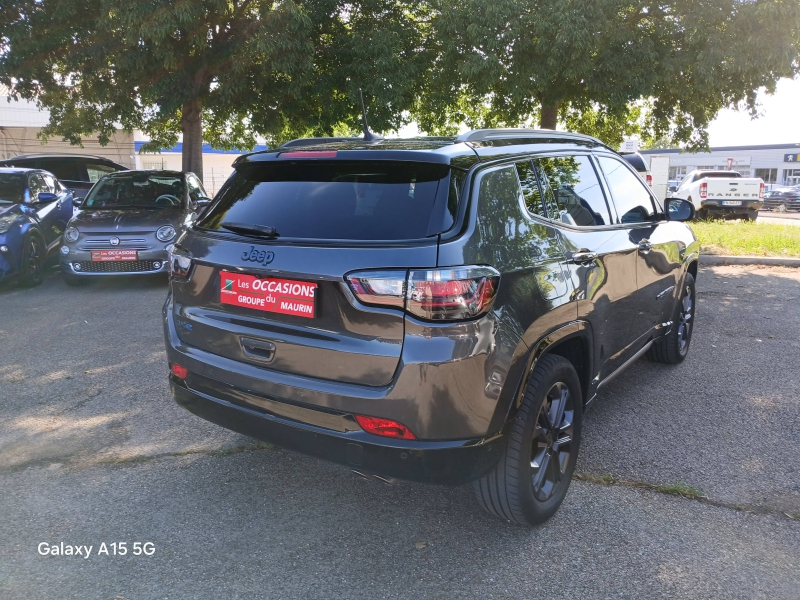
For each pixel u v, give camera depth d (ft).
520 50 39.09
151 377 16.70
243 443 12.92
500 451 8.87
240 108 47.65
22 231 28.25
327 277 8.41
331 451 8.73
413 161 9.08
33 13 41.50
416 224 8.54
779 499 10.98
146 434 13.30
